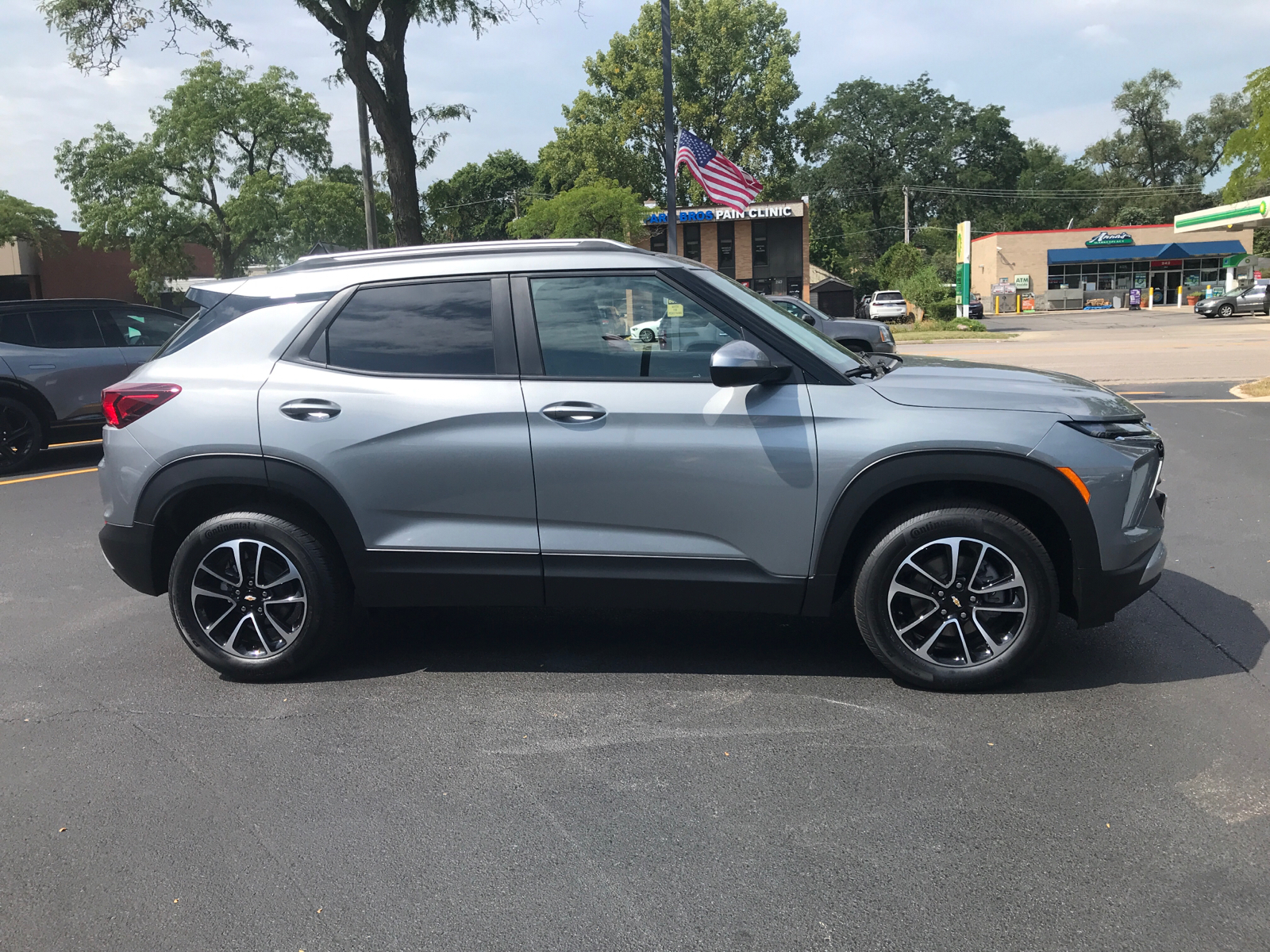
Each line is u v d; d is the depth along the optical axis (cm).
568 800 303
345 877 264
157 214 4084
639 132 5947
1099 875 255
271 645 405
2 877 267
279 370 394
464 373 384
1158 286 5950
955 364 428
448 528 386
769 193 6134
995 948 228
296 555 394
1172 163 8231
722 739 342
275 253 4169
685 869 263
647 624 468
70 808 304
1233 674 386
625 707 373
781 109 5894
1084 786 301
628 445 370
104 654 447
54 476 956
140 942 238
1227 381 1429
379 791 311
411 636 459
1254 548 568
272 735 356
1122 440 358
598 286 382
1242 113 7925
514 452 376
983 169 8012
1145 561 365
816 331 429
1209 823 278
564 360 381
